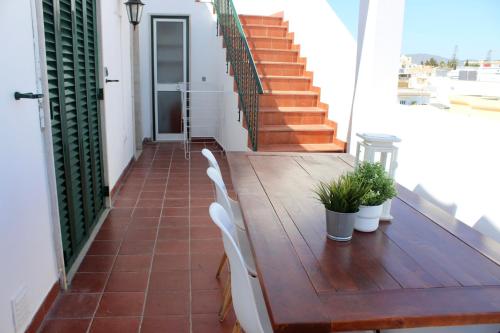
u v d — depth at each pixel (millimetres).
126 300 2453
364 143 1770
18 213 1924
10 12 1845
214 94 7461
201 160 6184
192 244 3246
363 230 1650
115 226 3570
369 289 1229
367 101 4004
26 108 2020
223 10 6297
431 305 1158
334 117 5090
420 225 1752
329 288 1228
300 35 6266
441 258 1447
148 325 2232
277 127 5121
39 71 2162
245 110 5145
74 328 2182
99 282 2641
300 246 1503
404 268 1366
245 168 2607
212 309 2396
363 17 4055
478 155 2764
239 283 1408
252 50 6172
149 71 7316
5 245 1793
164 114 7543
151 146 7172
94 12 3529
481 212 2736
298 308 1120
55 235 2402
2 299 1763
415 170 3500
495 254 1490
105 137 3830
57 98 2488
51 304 2342
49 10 2365
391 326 1101
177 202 4238
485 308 1152
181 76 7434
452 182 3031
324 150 4801
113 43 4305
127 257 2998
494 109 2746
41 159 2217
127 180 5012
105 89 3822
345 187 1539
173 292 2559
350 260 1409
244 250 2172
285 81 5797
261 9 7488
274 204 1942
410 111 3553
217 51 7156
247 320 1419
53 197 2352
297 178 2395
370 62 3914
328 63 5223
